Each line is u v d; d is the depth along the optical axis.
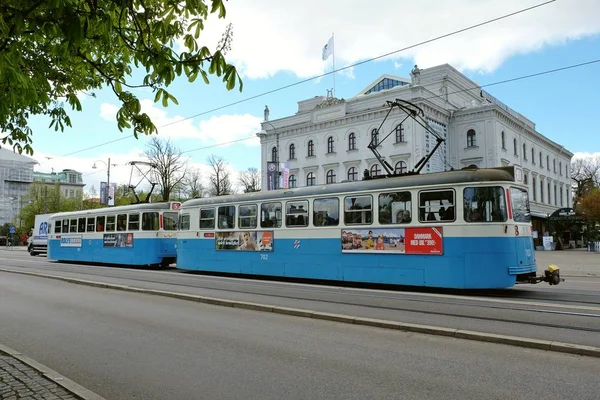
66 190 112.75
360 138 50.84
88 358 6.61
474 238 12.04
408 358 6.34
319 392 5.11
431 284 12.55
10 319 9.49
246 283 15.33
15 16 3.67
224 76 4.26
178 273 19.78
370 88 64.38
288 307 9.93
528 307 9.91
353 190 14.43
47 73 5.60
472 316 8.92
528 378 5.46
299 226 15.75
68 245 28.06
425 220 12.84
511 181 12.22
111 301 11.70
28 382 5.18
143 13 4.64
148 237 22.83
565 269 22.31
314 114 55.22
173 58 4.31
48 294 13.10
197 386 5.38
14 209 95.56
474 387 5.19
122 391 5.26
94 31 4.43
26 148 6.61
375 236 13.77
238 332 8.03
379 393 5.05
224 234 18.25
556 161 69.81
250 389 5.25
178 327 8.52
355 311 9.58
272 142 58.84
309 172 55.06
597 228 47.12
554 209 66.31
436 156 48.00
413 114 18.44
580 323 8.24
